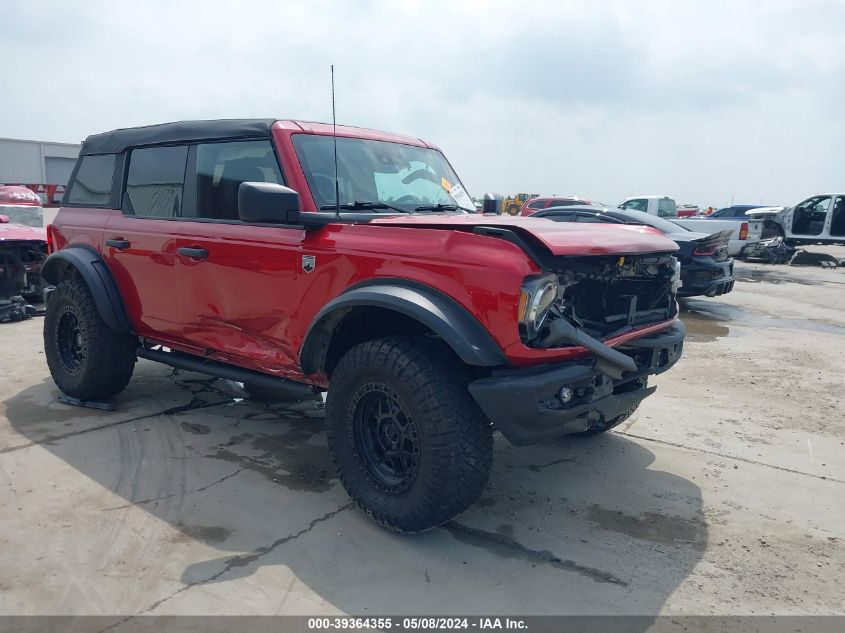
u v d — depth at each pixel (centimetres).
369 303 304
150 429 448
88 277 455
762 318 970
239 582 276
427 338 310
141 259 438
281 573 283
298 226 355
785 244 1917
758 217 1969
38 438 426
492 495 367
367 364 310
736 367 665
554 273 295
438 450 290
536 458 421
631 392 346
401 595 271
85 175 513
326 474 384
